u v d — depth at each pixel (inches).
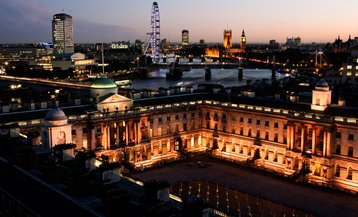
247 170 6476.4
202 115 7554.1
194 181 5979.3
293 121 6112.2
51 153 3521.2
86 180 2962.6
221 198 5329.7
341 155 5689.0
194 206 2442.2
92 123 6186.0
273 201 5241.1
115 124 6461.6
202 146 7578.7
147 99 7273.6
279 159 6427.2
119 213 2628.0
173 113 7150.6
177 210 2635.3
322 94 6077.8
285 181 5984.3
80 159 3319.4
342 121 5634.8
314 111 6112.2
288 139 6200.8
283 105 6584.6
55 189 3014.3
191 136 7455.7
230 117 7086.6
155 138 6914.4
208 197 5354.3
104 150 6299.2
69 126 4500.5
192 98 7618.1
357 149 5536.4
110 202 2630.4
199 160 7003.0
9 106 6122.1
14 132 4456.2
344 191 5585.6
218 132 7278.5
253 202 5211.6
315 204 5152.6
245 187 5743.1
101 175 3134.8
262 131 6643.7
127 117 6545.3
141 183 3400.6
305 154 5979.3
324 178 5772.6
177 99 7470.5
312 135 5905.5
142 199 2741.1
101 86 6653.5
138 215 2556.6
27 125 5600.4
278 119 6397.6
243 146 6919.3
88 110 6368.1
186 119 7362.2
